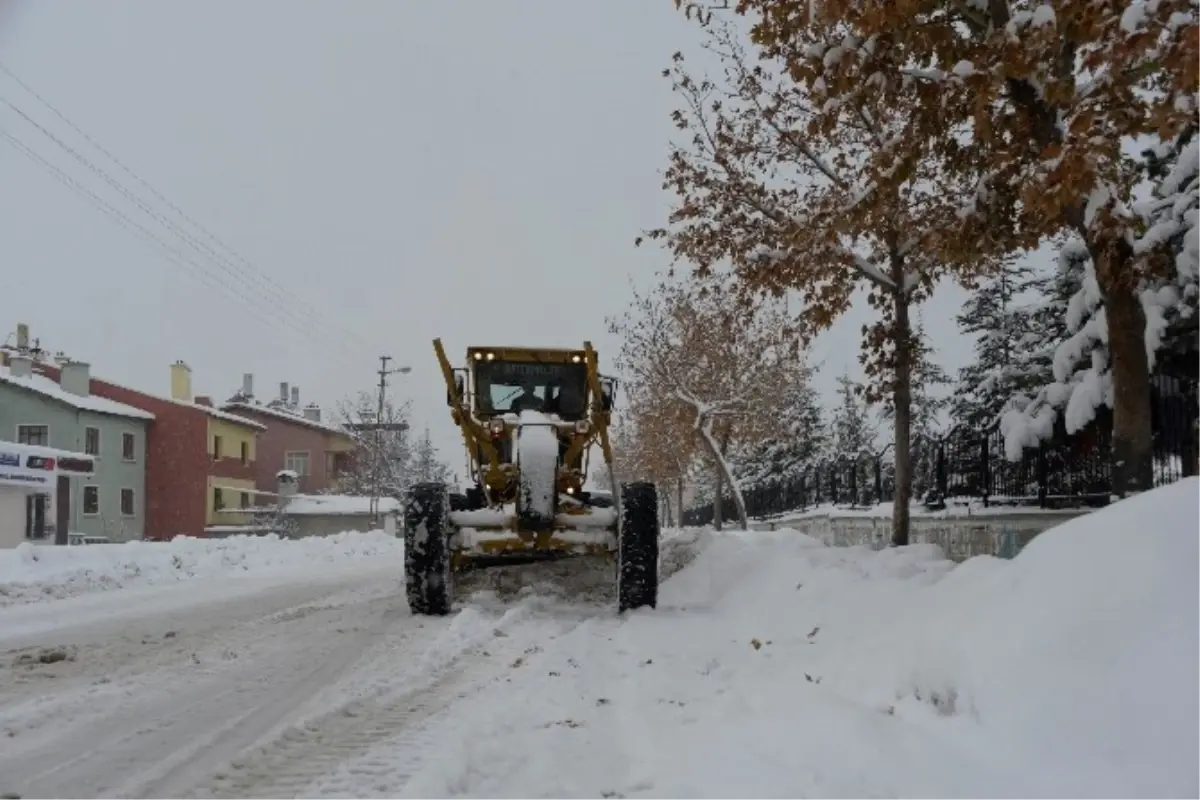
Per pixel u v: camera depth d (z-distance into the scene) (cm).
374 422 6888
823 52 799
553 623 838
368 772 416
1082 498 1084
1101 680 365
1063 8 620
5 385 4238
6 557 1358
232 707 544
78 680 621
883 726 423
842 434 4091
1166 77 684
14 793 398
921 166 1123
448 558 920
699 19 1020
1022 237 856
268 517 5303
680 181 1229
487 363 1113
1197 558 391
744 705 508
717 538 1317
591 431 1044
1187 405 993
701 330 2333
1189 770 315
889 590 721
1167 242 966
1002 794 344
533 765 420
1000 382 1470
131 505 4659
